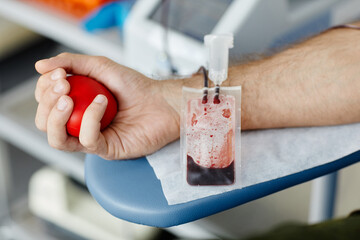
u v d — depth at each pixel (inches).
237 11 35.8
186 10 38.3
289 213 52.1
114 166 24.4
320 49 27.4
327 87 25.8
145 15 38.8
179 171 23.8
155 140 25.0
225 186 22.9
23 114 53.5
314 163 23.8
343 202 46.8
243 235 50.1
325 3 39.1
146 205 22.4
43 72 25.3
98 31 42.3
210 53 24.5
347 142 24.7
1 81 58.0
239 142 23.7
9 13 45.9
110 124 25.3
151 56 38.8
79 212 51.7
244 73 27.0
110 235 50.0
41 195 53.1
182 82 26.4
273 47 34.3
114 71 25.6
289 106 25.7
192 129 23.3
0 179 58.5
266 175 23.3
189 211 22.3
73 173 50.1
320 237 27.5
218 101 23.6
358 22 29.4
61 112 23.2
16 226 57.6
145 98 25.7
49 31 43.6
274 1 35.9
